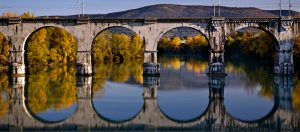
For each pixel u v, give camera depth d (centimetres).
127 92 8344
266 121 5984
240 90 8525
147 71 11056
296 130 5469
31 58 13812
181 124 5897
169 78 10762
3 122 5928
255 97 7694
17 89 8506
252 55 18250
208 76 11112
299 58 13138
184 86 9169
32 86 8938
